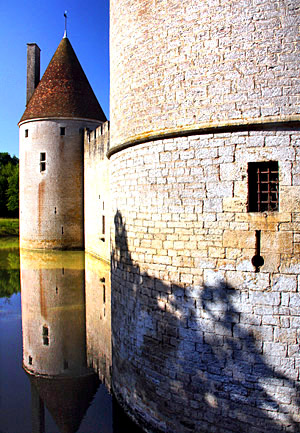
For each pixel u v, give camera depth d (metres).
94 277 19.89
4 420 8.15
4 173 68.62
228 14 6.01
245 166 5.88
